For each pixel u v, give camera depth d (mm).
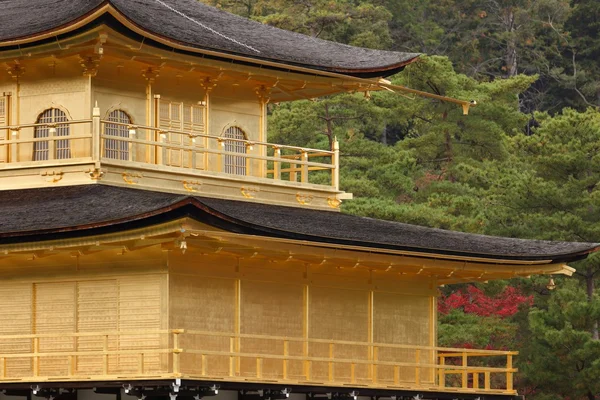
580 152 107188
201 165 70688
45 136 67812
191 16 73062
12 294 64125
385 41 154750
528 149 110125
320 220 68188
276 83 72062
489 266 70250
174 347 59188
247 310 65188
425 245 67312
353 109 132250
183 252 60469
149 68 68188
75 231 58906
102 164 64438
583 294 99875
